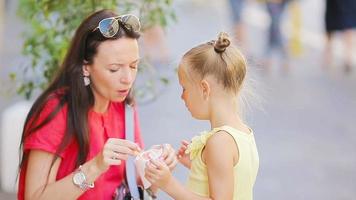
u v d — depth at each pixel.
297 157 6.68
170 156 2.79
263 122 7.77
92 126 2.93
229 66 2.84
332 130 7.57
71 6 4.00
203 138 2.84
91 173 2.72
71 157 2.86
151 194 3.00
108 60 2.78
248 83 3.00
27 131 2.83
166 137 7.15
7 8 12.76
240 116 2.98
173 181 2.74
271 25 10.34
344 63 10.55
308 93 9.09
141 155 2.77
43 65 4.20
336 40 12.55
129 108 3.10
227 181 2.75
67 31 4.01
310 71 10.47
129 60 2.81
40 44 4.12
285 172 6.26
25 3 4.29
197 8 16.27
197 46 2.94
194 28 13.42
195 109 2.90
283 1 10.34
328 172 6.27
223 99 2.86
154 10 4.24
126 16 2.81
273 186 5.92
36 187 2.77
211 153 2.78
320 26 14.52
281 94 9.00
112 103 3.07
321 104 8.60
